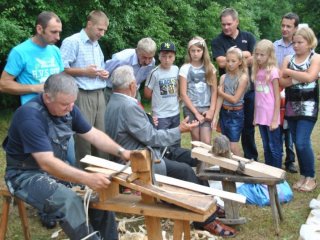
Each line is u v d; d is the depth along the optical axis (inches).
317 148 240.5
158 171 137.5
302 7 744.3
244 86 182.7
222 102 188.4
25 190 107.1
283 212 155.6
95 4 344.8
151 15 410.6
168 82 189.0
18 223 149.3
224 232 137.7
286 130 195.8
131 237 132.6
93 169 109.0
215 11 495.2
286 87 171.9
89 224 106.1
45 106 107.7
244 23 542.0
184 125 141.1
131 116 138.3
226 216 141.1
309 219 142.4
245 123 200.5
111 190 106.3
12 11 299.7
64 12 333.1
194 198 101.3
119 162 139.5
